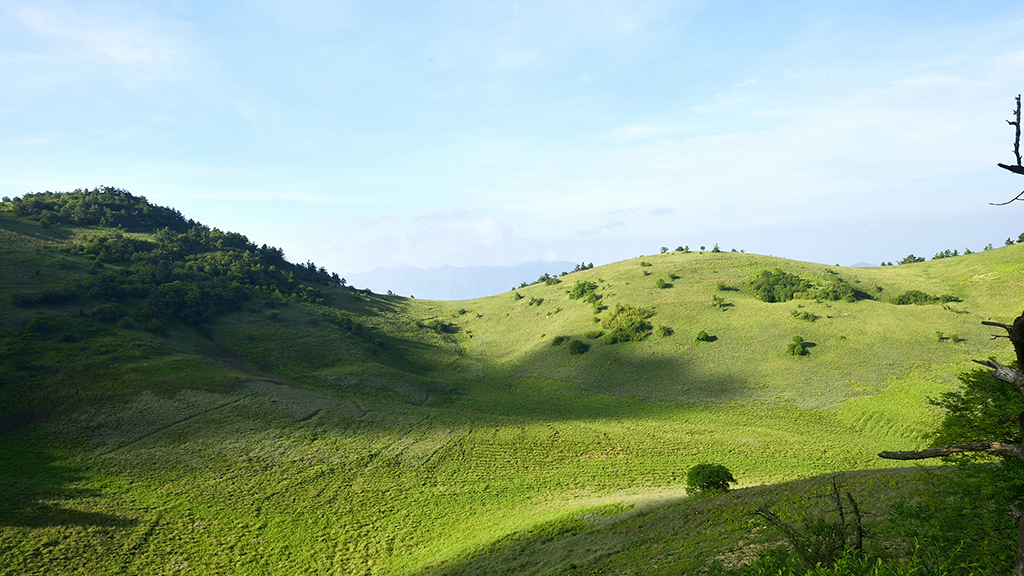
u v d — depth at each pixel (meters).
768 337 101.25
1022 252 126.88
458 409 86.88
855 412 72.31
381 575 34.72
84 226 162.00
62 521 39.50
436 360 127.19
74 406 63.72
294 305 143.12
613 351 109.62
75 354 77.19
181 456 54.75
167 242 159.75
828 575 7.79
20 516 39.38
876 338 92.12
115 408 64.44
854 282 132.62
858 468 54.53
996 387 15.71
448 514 45.53
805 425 71.38
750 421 74.88
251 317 123.62
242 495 47.53
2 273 104.25
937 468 22.91
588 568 23.66
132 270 128.50
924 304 108.88
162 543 38.59
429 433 68.25
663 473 54.31
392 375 102.12
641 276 153.50
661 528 27.84
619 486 50.41
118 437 57.91
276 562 37.09
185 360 82.94
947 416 17.08
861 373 82.12
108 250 136.12
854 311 105.12
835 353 90.06
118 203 186.75
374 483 52.31
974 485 12.46
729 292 130.38
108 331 89.06
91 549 36.53
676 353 102.56
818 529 9.86
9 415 59.69
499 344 137.00
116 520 40.69
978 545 11.02
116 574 34.28
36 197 180.62
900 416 68.62
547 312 147.88
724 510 27.69
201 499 46.09
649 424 74.81
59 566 34.25
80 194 190.00
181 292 120.12
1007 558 9.92
